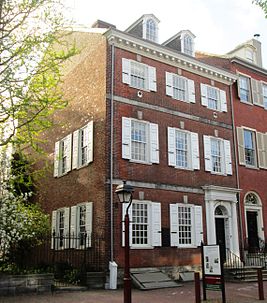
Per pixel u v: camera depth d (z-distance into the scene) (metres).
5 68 11.31
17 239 14.98
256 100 25.62
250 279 18.30
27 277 13.93
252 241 22.97
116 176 17.34
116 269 15.98
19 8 11.63
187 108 21.19
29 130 12.47
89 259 17.16
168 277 16.97
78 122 20.19
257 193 23.73
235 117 23.89
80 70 20.61
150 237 17.78
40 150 13.27
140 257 17.23
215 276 12.68
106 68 18.34
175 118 20.45
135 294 14.23
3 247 14.50
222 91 23.45
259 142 24.94
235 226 21.36
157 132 19.31
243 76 25.45
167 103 20.25
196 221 19.72
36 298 12.79
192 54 22.69
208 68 22.55
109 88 18.19
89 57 19.97
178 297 13.50
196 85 22.12
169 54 20.53
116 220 16.84
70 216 19.53
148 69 19.83
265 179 24.61
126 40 18.89
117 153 17.64
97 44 19.45
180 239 19.11
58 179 21.47
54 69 12.64
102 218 16.78
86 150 19.12
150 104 19.47
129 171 17.83
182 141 20.70
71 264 18.58
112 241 16.44
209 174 21.23
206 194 20.61
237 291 15.16
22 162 14.84
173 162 19.61
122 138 17.92
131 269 16.75
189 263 18.84
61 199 20.86
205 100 22.28
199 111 21.80
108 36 18.64
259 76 26.42
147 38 21.03
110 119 17.83
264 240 23.22
